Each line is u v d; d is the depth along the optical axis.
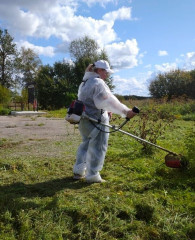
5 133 9.77
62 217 3.21
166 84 32.59
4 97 26.73
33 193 3.96
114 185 4.27
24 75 54.09
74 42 41.16
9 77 47.66
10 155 6.13
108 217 3.20
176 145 7.19
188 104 20.48
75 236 2.91
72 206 3.40
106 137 4.36
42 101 32.16
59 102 31.64
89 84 4.16
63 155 6.12
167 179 4.52
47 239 2.83
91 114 4.21
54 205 3.46
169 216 3.29
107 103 4.06
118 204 3.51
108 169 5.16
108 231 2.98
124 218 3.26
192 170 4.61
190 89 32.16
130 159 5.84
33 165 5.32
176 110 19.64
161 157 5.93
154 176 4.71
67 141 7.85
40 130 10.56
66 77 34.00
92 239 2.88
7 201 3.57
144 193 4.00
